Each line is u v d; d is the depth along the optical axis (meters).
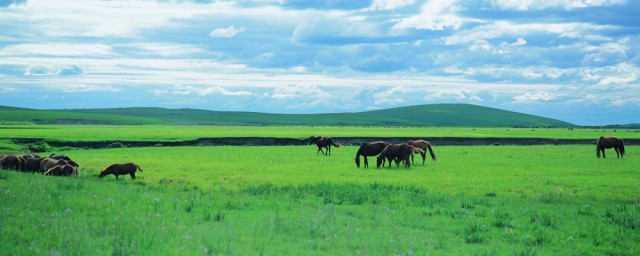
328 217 14.13
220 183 24.28
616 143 43.44
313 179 26.72
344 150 55.12
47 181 19.67
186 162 36.28
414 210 16.84
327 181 25.80
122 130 92.88
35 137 58.12
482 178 27.67
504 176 28.78
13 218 11.30
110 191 17.73
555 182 25.94
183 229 11.31
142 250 9.10
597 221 15.51
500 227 14.35
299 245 10.70
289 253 9.89
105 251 8.88
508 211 17.02
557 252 11.65
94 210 13.32
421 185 24.45
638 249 12.33
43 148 55.12
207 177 26.81
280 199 18.61
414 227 14.05
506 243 12.34
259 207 16.09
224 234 10.99
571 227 14.45
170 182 24.36
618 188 23.97
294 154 46.97
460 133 101.56
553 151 53.72
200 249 9.41
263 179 26.28
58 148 55.91
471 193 22.09
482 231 13.59
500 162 38.75
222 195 18.97
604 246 12.51
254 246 10.22
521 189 23.42
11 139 56.56
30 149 54.28
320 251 10.17
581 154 48.66
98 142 59.06
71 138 60.34
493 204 18.69
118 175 25.39
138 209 13.83
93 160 36.53
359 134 89.44
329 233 12.09
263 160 39.56
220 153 47.22
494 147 62.97
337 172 30.73
